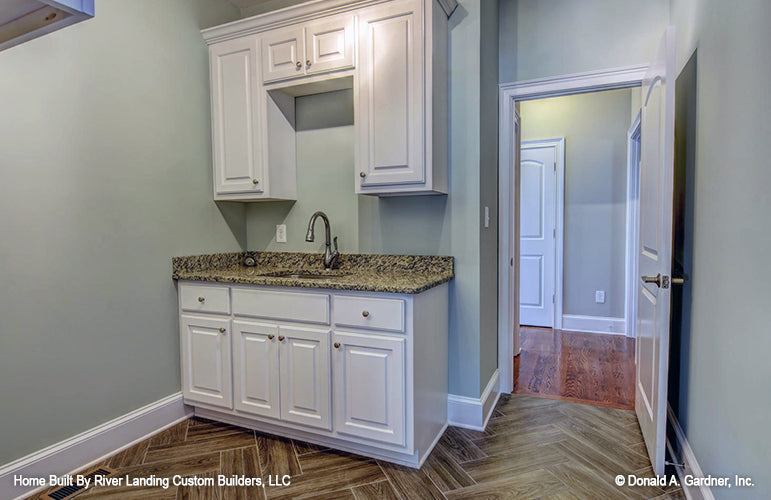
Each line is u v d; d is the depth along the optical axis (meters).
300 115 2.68
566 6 2.58
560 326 4.45
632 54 2.46
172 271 2.40
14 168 1.73
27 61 1.77
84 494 1.77
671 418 2.13
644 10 2.43
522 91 2.68
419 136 2.05
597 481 1.82
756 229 1.22
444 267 2.31
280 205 2.77
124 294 2.15
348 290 1.93
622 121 4.17
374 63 2.12
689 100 1.96
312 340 2.04
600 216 4.27
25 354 1.77
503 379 2.79
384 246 2.48
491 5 2.49
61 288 1.89
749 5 1.29
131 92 2.18
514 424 2.35
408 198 2.40
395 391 1.88
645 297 2.14
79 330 1.96
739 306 1.33
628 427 2.30
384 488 1.79
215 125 2.56
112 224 2.10
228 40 2.50
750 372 1.24
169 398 2.39
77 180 1.95
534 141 4.48
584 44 2.55
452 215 2.30
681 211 2.07
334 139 2.59
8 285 1.72
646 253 2.15
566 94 2.65
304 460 2.01
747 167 1.29
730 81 1.44
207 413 2.45
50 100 1.85
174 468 1.96
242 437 2.23
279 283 2.07
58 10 0.82
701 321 1.71
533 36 2.65
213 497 1.74
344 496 1.74
